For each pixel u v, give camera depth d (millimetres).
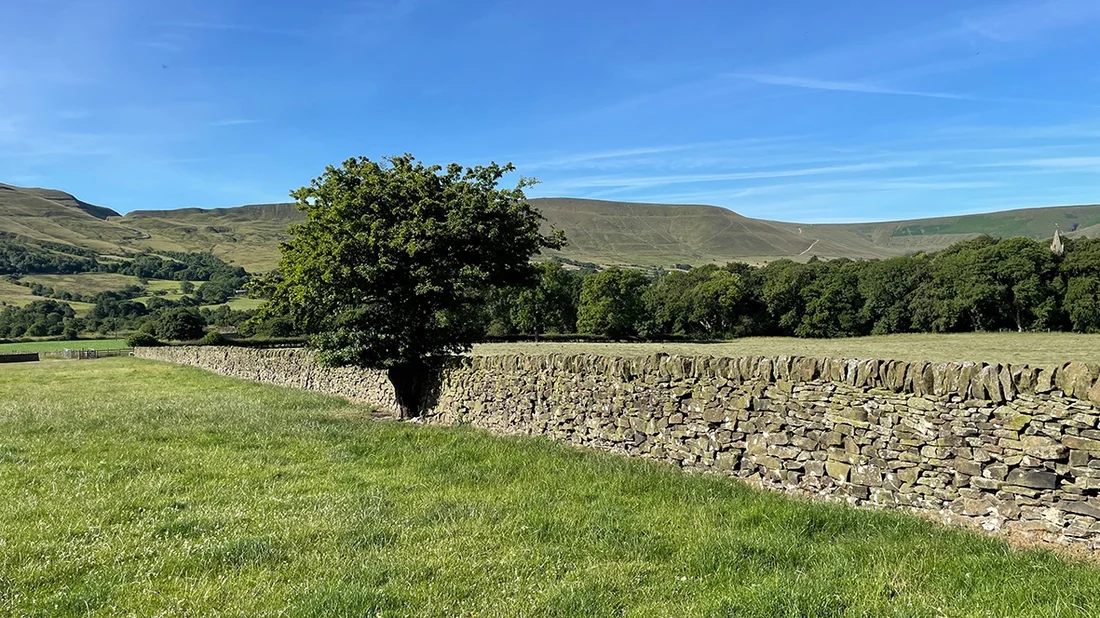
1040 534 6012
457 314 16328
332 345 15969
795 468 8117
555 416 12258
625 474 8812
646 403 10344
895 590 4941
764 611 4555
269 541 5980
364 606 4602
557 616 4605
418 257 15367
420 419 16141
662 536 6324
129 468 9164
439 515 6980
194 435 12102
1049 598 4625
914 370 7086
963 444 6637
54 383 28266
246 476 8820
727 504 7398
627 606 4797
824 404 7887
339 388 22141
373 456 10359
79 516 6758
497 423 13867
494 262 15875
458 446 11062
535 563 5598
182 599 4734
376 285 15375
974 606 4605
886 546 5812
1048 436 6035
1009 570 5164
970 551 5699
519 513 7078
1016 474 6230
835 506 7043
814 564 5516
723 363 9195
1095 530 5672
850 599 4738
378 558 5629
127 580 5098
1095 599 4520
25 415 15539
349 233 14883
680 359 9852
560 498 7773
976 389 6562
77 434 12156
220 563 5516
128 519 6734
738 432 8859
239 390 23953
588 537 6277
